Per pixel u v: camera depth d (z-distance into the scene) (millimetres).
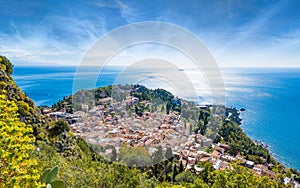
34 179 2459
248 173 8250
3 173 2463
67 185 6012
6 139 2701
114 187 5934
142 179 6164
